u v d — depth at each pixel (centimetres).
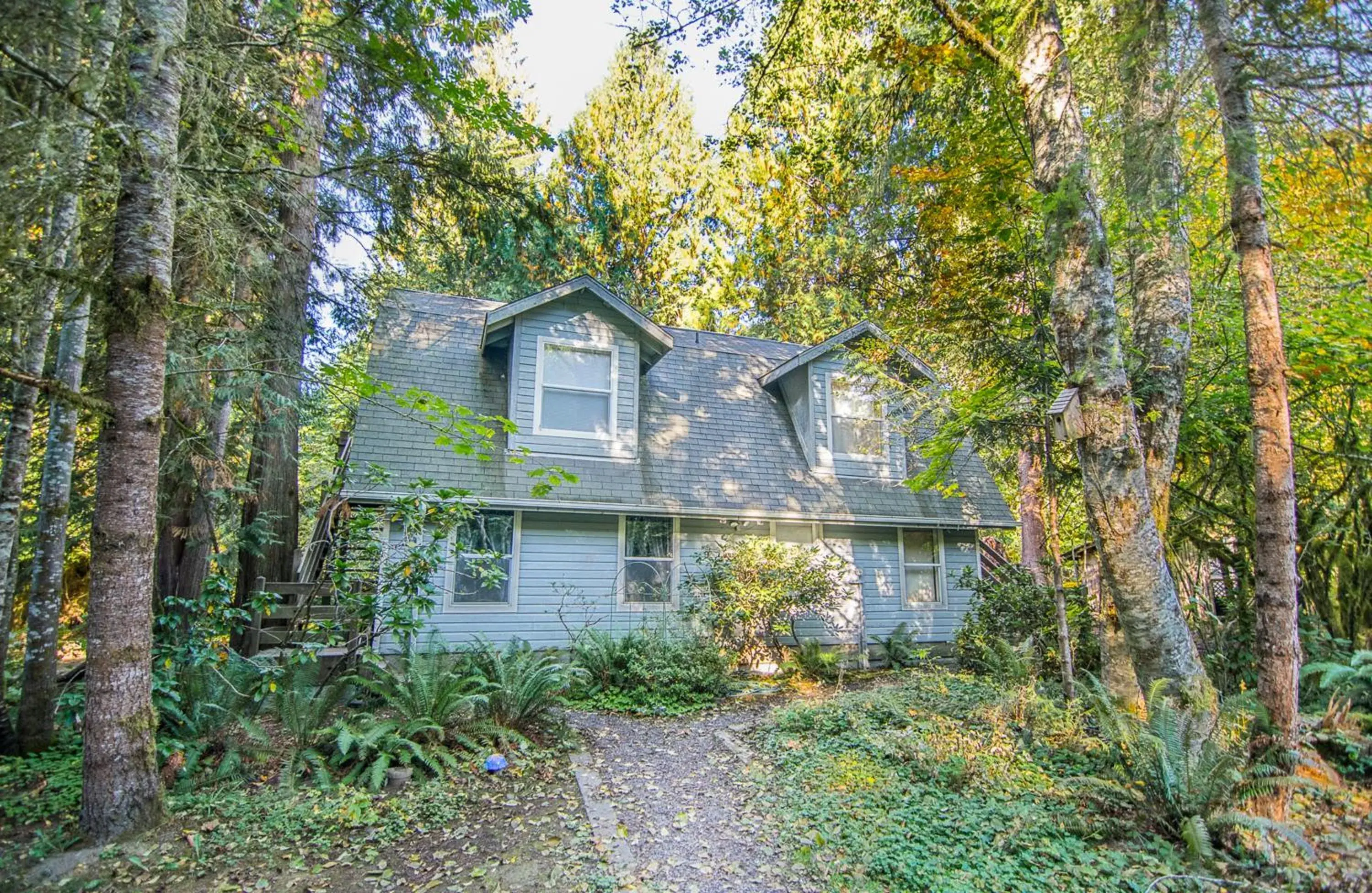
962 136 716
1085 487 534
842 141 769
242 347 755
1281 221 683
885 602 1134
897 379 1008
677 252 2170
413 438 904
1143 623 496
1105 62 525
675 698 802
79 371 570
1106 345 528
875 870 380
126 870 365
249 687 593
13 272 389
